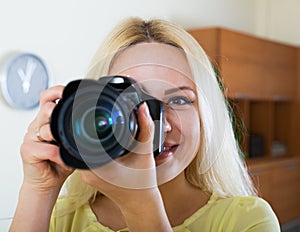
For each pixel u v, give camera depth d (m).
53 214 0.78
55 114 0.43
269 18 4.23
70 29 2.64
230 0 3.87
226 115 0.64
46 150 0.59
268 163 3.47
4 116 2.38
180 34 0.62
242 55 3.30
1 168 2.38
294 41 4.17
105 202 0.75
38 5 2.49
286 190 3.70
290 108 4.02
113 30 0.66
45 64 2.51
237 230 0.68
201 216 0.70
